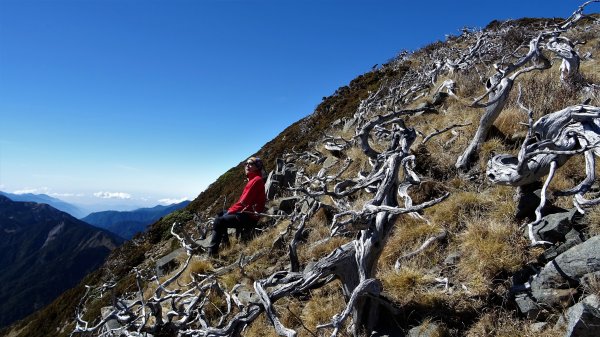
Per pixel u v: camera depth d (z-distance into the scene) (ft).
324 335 13.47
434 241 15.40
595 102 20.40
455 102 30.07
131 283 31.22
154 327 15.10
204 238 28.68
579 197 11.45
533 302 10.74
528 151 13.39
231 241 25.82
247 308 12.61
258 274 19.89
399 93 42.91
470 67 37.60
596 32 42.96
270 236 23.70
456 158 21.31
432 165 21.21
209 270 22.56
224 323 17.10
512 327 10.56
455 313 11.88
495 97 19.43
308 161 38.04
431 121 28.58
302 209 24.89
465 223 15.72
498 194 16.52
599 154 12.19
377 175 13.96
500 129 21.57
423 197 19.33
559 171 16.02
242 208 24.75
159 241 47.09
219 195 54.19
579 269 10.07
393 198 13.05
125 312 15.26
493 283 12.38
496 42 46.47
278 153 61.31
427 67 51.72
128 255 45.91
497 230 13.61
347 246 12.64
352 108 54.75
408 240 16.30
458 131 23.54
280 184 33.58
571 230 12.25
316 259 18.78
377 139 29.99
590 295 9.19
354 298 10.96
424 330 11.56
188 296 18.92
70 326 34.73
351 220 11.90
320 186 25.18
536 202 14.21
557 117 14.83
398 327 12.28
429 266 14.52
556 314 10.17
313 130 58.49
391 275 14.01
